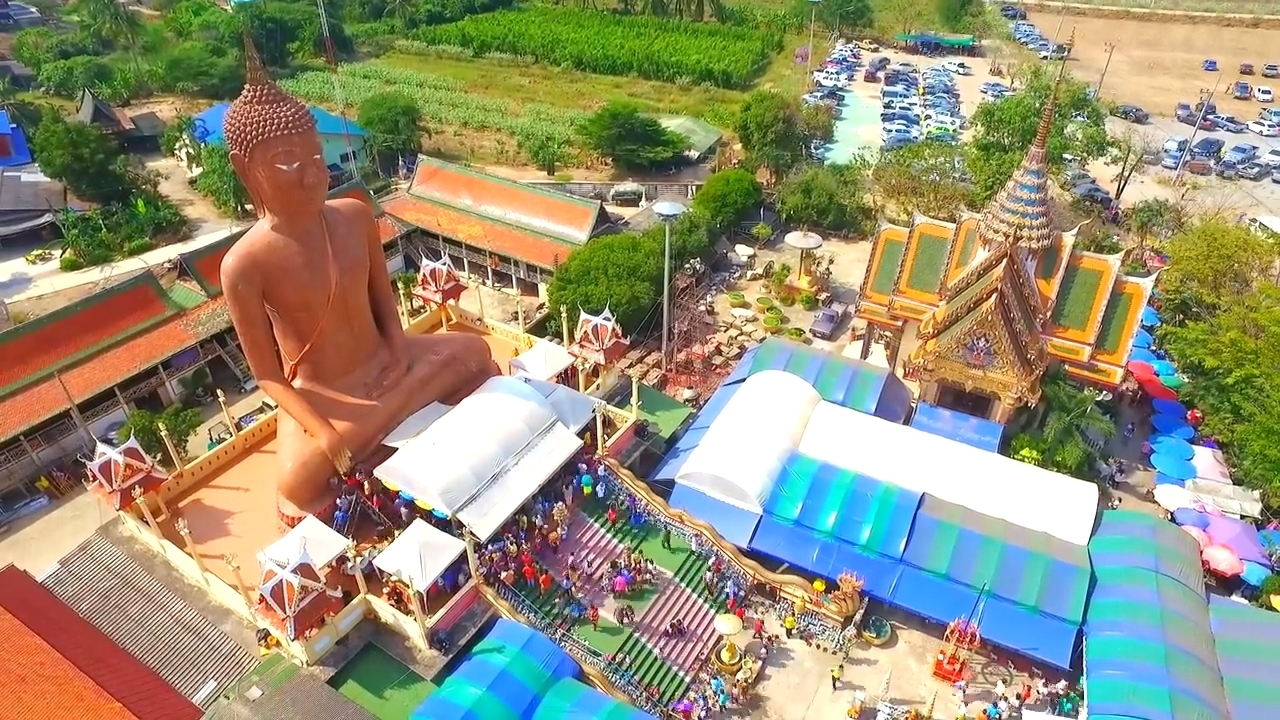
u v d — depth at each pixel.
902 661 41.75
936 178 80.81
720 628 40.56
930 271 57.34
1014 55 147.12
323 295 40.88
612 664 38.88
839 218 82.50
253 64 37.03
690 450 49.22
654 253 64.56
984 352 50.34
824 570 43.47
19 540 48.31
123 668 34.47
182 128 100.44
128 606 40.34
